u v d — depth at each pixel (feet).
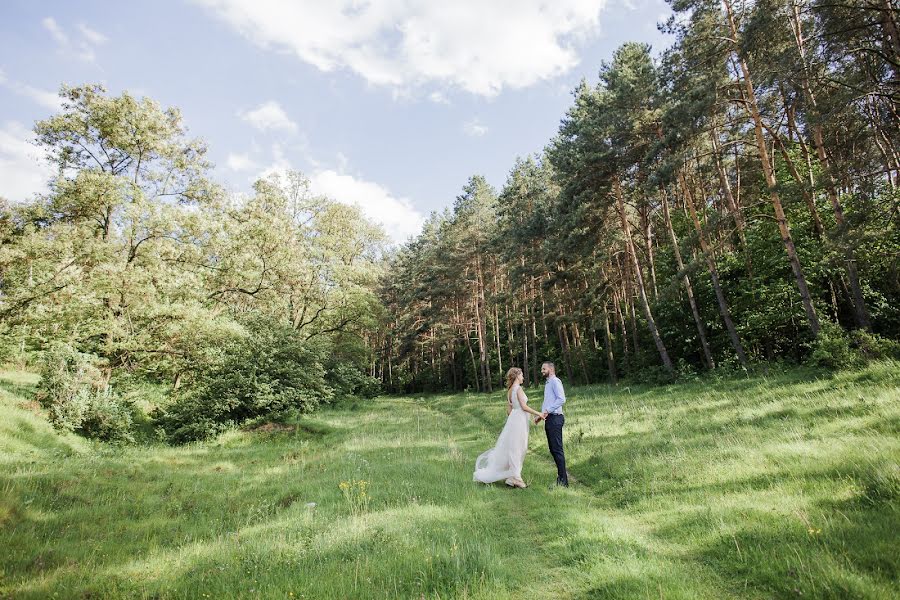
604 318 86.07
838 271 52.65
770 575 11.59
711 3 52.21
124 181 60.18
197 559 15.98
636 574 12.41
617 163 69.51
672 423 36.32
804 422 27.61
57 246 54.44
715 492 19.17
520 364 146.30
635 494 21.75
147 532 19.77
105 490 26.53
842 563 11.38
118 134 64.03
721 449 25.20
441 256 142.61
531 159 123.95
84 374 48.70
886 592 9.82
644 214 77.71
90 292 54.80
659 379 65.87
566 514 18.78
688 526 16.29
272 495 26.08
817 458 20.02
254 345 64.49
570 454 32.81
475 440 44.21
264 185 102.63
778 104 55.77
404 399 137.39
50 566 15.58
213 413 56.03
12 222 57.31
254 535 18.38
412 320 174.40
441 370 183.01
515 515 19.94
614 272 91.15
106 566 15.74
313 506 21.86
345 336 108.88
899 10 37.19
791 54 42.68
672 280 57.47
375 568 13.69
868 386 31.86
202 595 12.80
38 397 46.26
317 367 73.77
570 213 76.89
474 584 12.28
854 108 43.80
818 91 49.01
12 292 52.47
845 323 60.70
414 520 18.37
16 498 22.25
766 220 63.82
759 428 28.66
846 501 15.28
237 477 31.30
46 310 51.80
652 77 63.93
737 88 53.98
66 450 39.75
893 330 53.78
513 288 109.50
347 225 112.16
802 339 56.65
